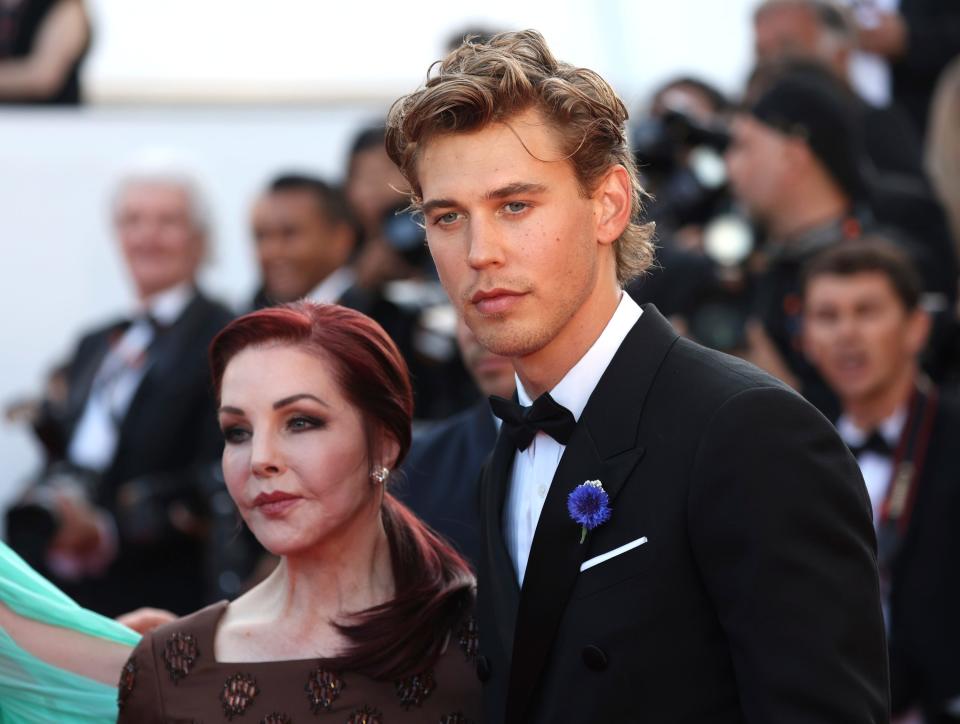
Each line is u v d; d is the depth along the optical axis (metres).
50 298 8.14
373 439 3.39
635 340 3.09
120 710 3.40
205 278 7.71
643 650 2.88
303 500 3.31
